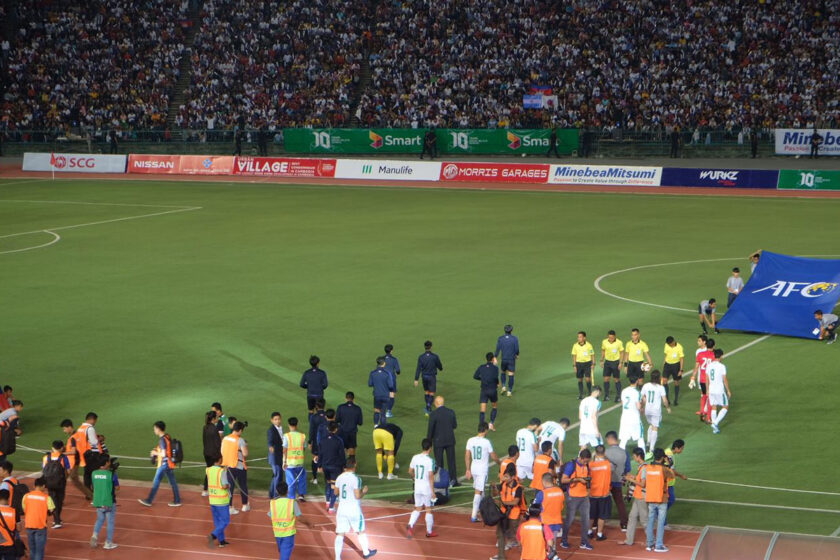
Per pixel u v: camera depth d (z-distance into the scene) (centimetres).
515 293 4397
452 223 6212
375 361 3516
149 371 3478
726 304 4141
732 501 2345
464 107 9062
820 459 2608
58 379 3416
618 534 2166
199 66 9838
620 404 3075
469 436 2884
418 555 2059
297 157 9238
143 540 2169
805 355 3469
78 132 9638
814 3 8725
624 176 7581
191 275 4906
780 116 8250
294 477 2389
